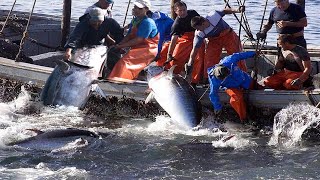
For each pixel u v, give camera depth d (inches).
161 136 494.9
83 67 518.0
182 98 496.4
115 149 470.6
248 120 503.8
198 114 499.2
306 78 486.0
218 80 493.4
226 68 491.5
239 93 498.3
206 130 499.5
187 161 452.4
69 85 519.2
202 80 524.4
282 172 431.2
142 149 471.8
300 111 485.1
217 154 462.6
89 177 426.0
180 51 529.3
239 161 450.6
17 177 422.9
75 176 426.6
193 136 493.7
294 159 451.8
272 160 450.9
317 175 426.0
